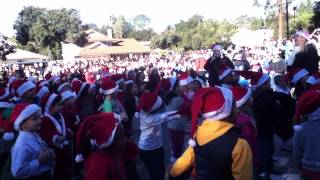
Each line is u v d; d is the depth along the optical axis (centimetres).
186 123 843
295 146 510
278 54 2372
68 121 736
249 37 6925
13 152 509
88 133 407
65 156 635
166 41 9138
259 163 732
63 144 634
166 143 1087
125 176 414
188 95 845
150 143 698
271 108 727
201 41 8194
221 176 368
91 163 404
